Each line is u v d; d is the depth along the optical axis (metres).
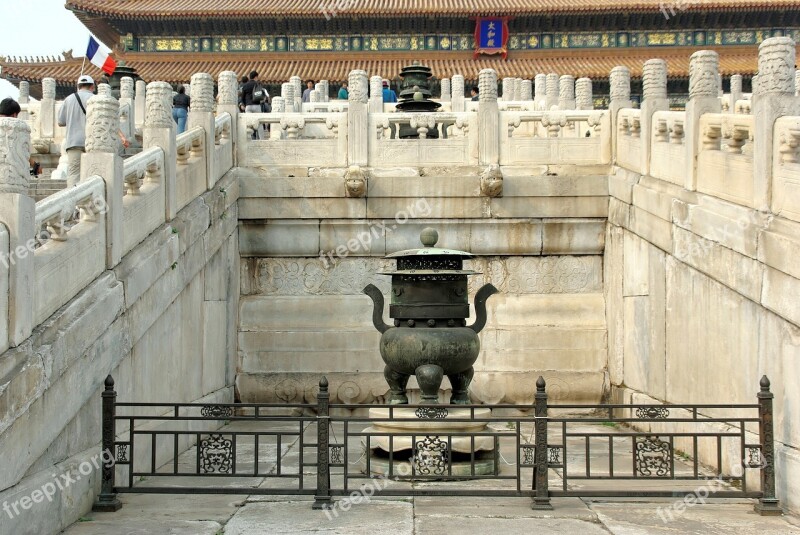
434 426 11.23
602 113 16.56
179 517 9.22
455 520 9.06
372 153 16.56
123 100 18.91
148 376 11.45
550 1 56.44
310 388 16.30
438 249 11.28
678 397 12.83
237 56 56.81
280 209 16.30
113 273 10.34
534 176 16.28
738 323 10.66
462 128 16.61
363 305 16.56
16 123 7.86
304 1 57.41
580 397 16.28
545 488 9.53
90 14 54.66
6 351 7.82
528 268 16.69
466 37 56.56
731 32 56.72
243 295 16.72
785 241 9.39
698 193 12.45
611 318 16.17
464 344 11.05
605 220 16.41
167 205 12.64
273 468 10.77
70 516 8.88
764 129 10.25
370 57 56.62
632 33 56.94
